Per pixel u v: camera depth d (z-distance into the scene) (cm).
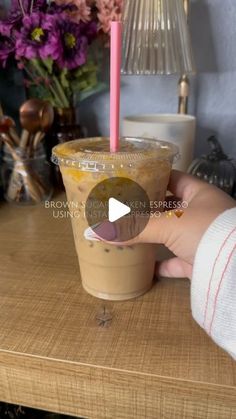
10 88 86
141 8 69
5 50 72
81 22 71
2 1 80
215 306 33
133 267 41
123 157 37
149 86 85
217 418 32
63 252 53
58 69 74
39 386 35
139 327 37
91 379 33
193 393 31
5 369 35
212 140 75
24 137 69
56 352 34
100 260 40
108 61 82
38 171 71
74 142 44
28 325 38
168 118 80
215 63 81
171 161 40
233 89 83
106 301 42
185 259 38
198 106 85
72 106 79
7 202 73
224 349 34
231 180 72
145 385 32
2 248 54
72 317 39
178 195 45
